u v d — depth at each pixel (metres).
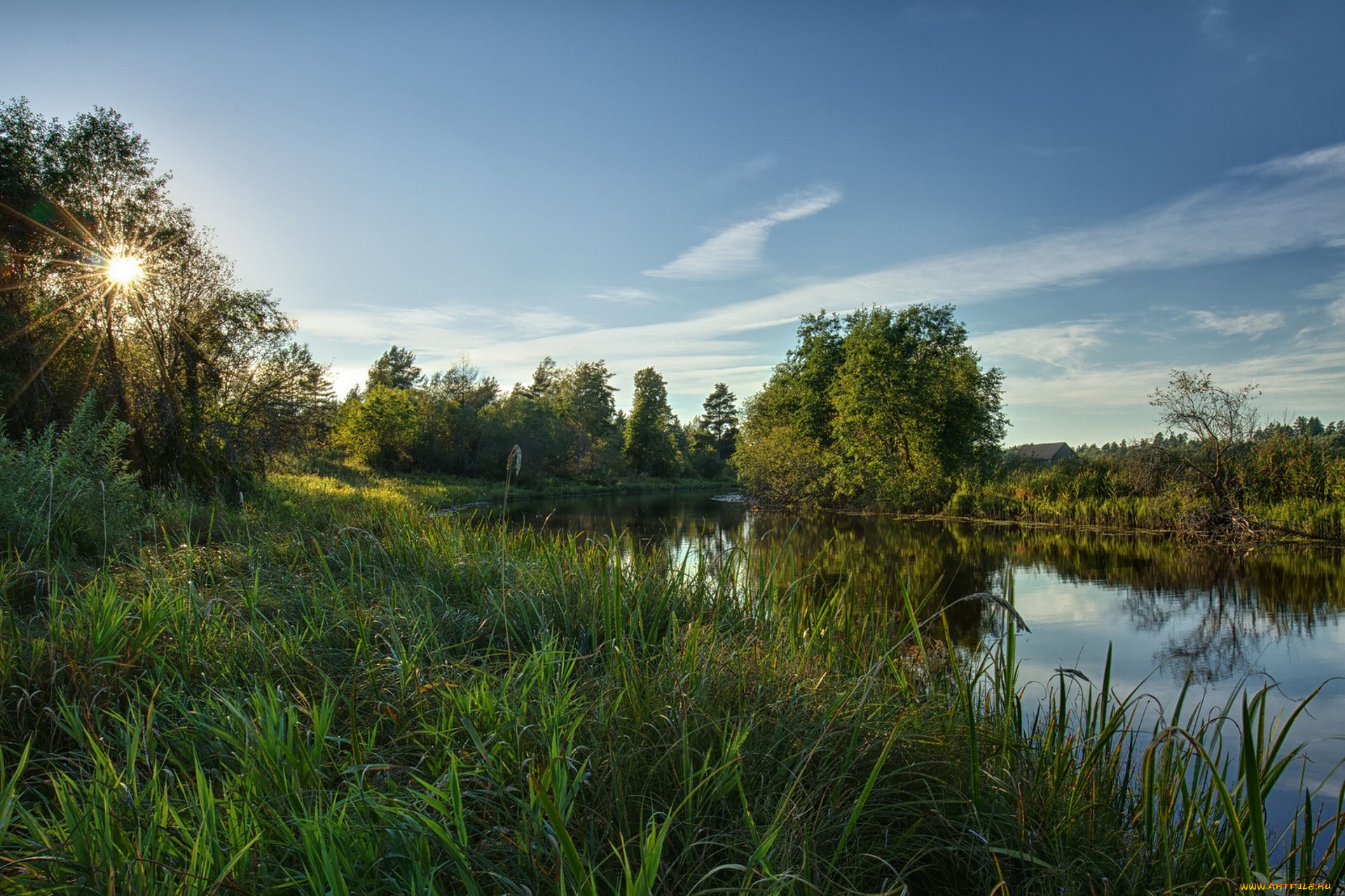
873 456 30.92
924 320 33.25
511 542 7.47
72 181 14.05
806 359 38.16
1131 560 15.73
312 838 1.90
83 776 2.46
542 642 3.85
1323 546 17.33
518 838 2.05
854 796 2.60
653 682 3.10
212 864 1.90
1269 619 9.83
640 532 17.83
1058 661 7.56
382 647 3.98
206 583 5.08
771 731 2.84
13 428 12.16
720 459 87.19
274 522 8.52
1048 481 26.89
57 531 5.84
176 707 2.96
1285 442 20.39
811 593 5.36
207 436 14.70
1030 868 2.46
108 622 3.54
